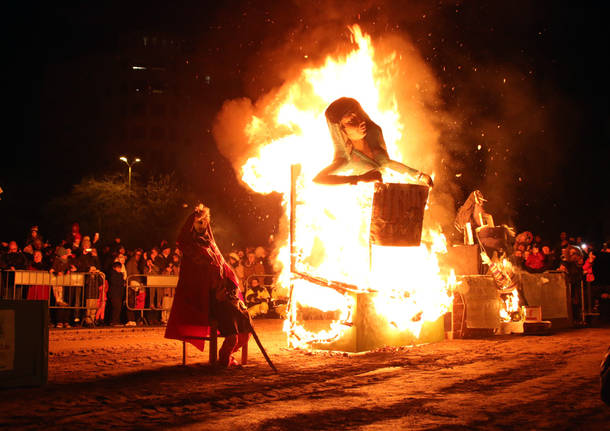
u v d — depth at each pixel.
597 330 14.56
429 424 5.68
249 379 7.94
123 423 5.75
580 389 7.13
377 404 6.46
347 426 5.64
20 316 7.46
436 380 7.74
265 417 5.95
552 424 5.65
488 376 8.00
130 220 54.88
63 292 15.66
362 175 10.50
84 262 15.88
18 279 14.50
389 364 9.03
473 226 14.34
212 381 7.82
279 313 18.84
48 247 16.89
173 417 5.98
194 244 8.86
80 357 10.07
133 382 7.76
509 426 5.60
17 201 56.84
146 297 17.20
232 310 8.98
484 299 12.94
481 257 13.73
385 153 10.88
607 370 4.90
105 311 16.78
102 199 55.28
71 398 6.80
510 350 10.54
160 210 55.34
